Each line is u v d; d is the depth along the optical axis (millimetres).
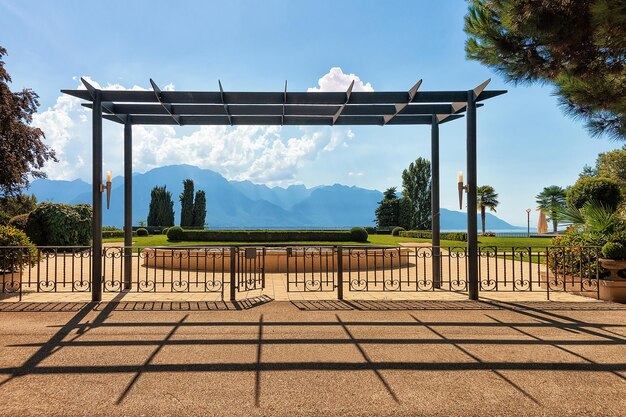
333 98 6598
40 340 4164
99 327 4660
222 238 20078
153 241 20438
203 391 2973
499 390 3002
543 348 3951
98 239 6156
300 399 2848
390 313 5387
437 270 7512
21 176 15539
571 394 2934
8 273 7250
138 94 6344
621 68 4840
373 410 2689
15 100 14594
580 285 6887
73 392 2945
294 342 4121
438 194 7754
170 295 6707
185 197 40281
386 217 40719
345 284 8008
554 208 8469
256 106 7266
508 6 4617
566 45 4582
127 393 2936
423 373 3322
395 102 6578
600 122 6020
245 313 5363
